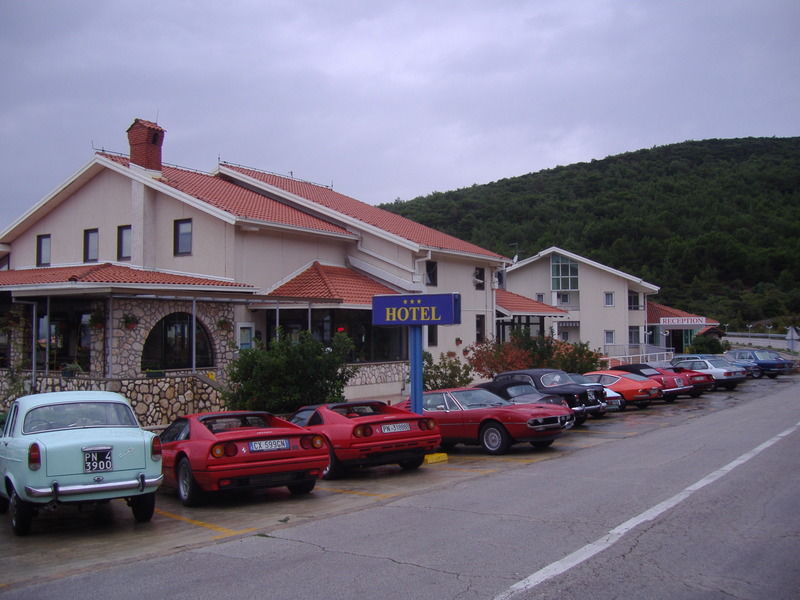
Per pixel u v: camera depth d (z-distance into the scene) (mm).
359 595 5539
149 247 23531
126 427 8992
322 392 16016
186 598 5652
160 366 19047
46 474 7926
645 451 13203
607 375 23734
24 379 18250
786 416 18641
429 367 21625
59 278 18328
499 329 36219
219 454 9438
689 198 96312
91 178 24953
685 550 6477
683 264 82625
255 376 15602
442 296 14352
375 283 26266
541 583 5652
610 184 105875
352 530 7875
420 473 12320
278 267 24234
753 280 82188
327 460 10281
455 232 82688
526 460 13039
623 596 5297
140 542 7914
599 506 8477
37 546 7887
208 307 20219
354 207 30969
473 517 8219
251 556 6918
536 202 96500
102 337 17703
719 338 60281
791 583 5520
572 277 48500
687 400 26016
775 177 102438
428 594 5500
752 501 8438
